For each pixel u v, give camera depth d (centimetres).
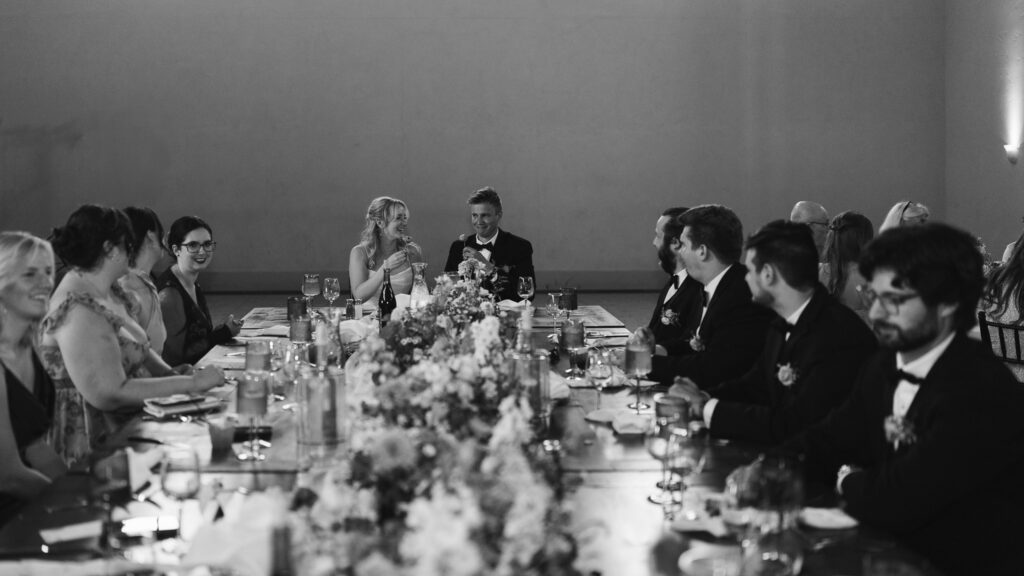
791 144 1171
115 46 1128
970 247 220
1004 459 221
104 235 342
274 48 1141
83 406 346
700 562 192
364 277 615
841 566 192
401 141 1156
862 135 1172
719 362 372
